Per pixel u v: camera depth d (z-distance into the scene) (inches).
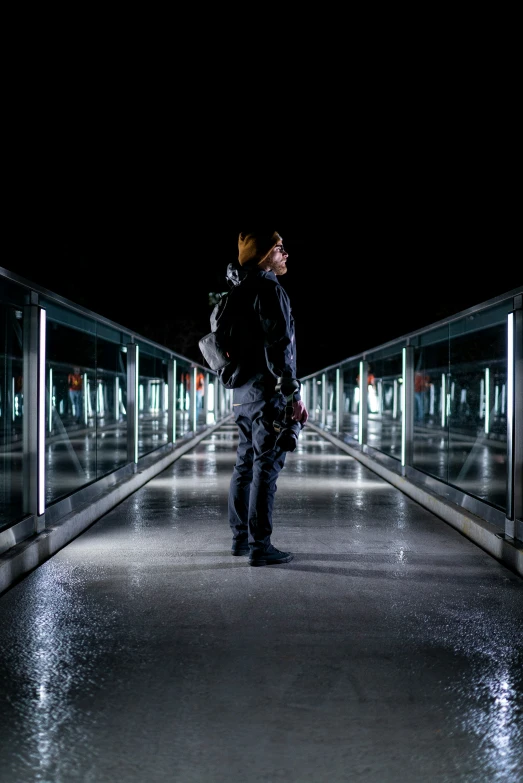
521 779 84.2
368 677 113.2
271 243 193.0
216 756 89.0
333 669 116.3
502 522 203.9
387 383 504.7
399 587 165.5
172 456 468.1
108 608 148.3
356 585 166.7
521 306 189.0
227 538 221.6
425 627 137.2
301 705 103.1
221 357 185.2
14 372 289.3
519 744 92.4
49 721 98.4
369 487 347.3
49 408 419.5
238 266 194.7
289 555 189.8
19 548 178.1
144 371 440.1
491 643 128.6
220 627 136.6
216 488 339.0
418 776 84.7
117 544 212.4
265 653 123.3
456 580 171.6
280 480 374.9
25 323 195.8
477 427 592.7
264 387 183.5
